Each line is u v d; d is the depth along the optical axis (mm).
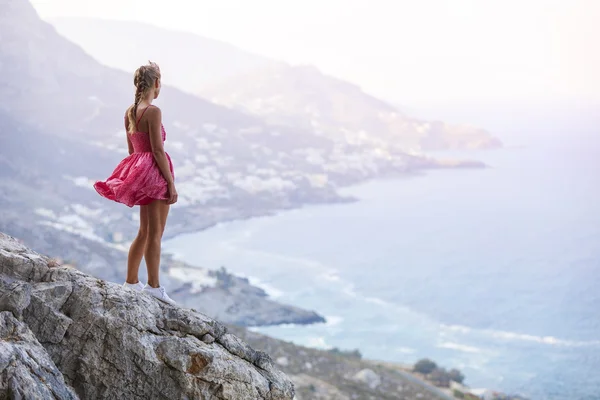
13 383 5227
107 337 5992
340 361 98500
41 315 5898
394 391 89438
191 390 6094
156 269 6801
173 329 6344
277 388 6453
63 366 5895
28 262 6148
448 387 135625
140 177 6578
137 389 6020
